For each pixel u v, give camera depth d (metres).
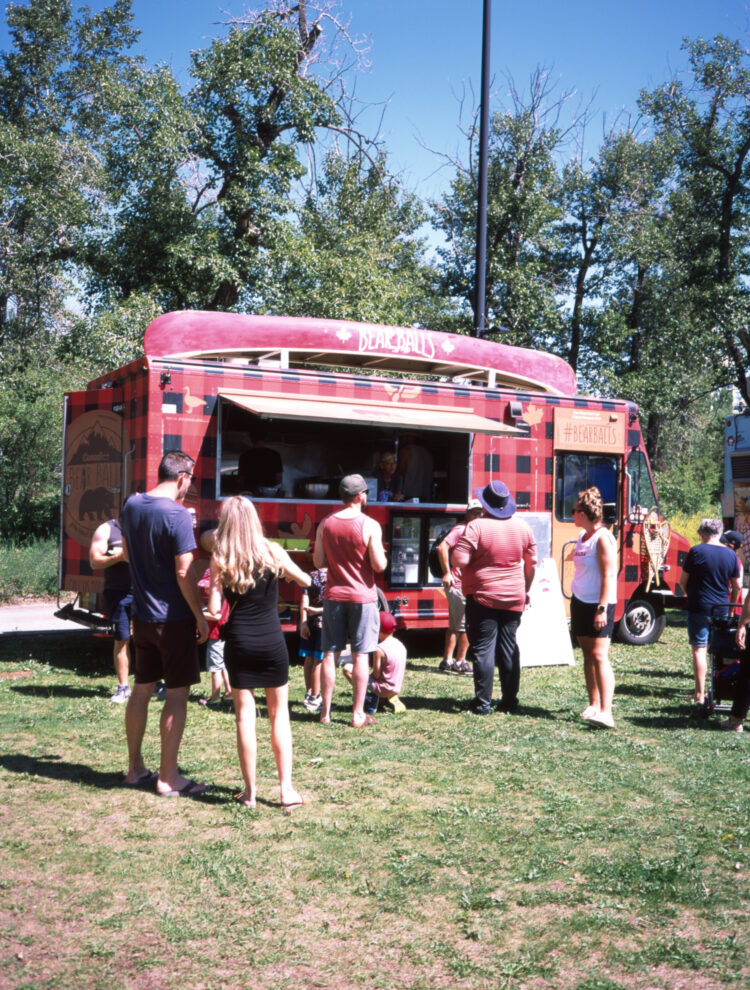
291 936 3.76
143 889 4.15
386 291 21.42
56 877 4.26
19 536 19.73
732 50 27.70
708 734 7.12
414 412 9.99
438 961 3.58
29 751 6.31
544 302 28.02
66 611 10.13
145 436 8.94
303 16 22.16
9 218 24.20
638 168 31.02
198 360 9.42
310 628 7.79
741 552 13.55
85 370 20.66
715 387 31.77
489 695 7.85
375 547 7.21
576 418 11.67
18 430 20.80
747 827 4.98
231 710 7.75
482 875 4.35
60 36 33.69
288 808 5.25
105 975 3.45
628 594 12.20
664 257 29.64
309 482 10.15
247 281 21.39
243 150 21.06
